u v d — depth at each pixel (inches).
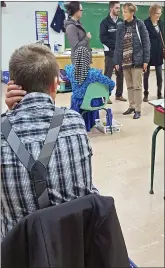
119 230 39.9
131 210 102.3
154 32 203.6
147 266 79.9
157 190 113.7
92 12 252.5
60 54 219.6
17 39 263.3
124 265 39.9
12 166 40.8
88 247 39.7
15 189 41.0
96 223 38.8
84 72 148.8
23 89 45.8
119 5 205.5
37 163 41.0
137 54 185.2
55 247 36.8
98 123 172.9
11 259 37.8
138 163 135.6
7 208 42.2
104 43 211.0
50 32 262.4
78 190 43.3
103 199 39.9
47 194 41.4
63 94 202.1
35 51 46.5
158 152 145.7
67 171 42.5
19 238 37.3
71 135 43.7
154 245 87.3
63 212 37.8
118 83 215.9
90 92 153.1
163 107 101.9
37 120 43.3
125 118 189.9
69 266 38.6
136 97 190.4
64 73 162.1
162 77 218.5
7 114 44.0
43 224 36.7
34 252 36.2
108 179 121.8
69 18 163.8
